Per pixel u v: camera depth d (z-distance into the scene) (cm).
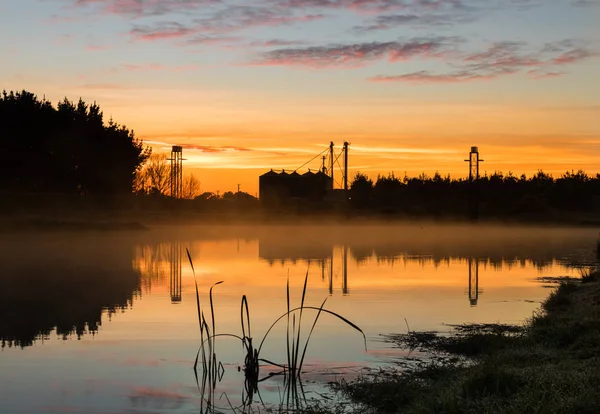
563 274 2139
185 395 803
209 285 1803
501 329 1173
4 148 5022
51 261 2481
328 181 9262
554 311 1284
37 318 1289
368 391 794
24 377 877
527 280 1964
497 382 683
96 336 1130
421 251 3192
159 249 3156
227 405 762
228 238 4256
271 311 1383
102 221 5122
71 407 756
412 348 1036
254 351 895
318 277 2020
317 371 905
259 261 2566
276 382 855
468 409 640
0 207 4616
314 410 732
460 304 1489
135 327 1205
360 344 1068
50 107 5538
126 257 2688
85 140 5572
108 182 5794
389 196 8369
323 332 1170
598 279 1658
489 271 2234
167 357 988
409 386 791
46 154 5284
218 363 955
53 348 1039
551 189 8688
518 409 610
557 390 645
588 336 902
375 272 2178
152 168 8469
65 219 4891
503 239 4397
